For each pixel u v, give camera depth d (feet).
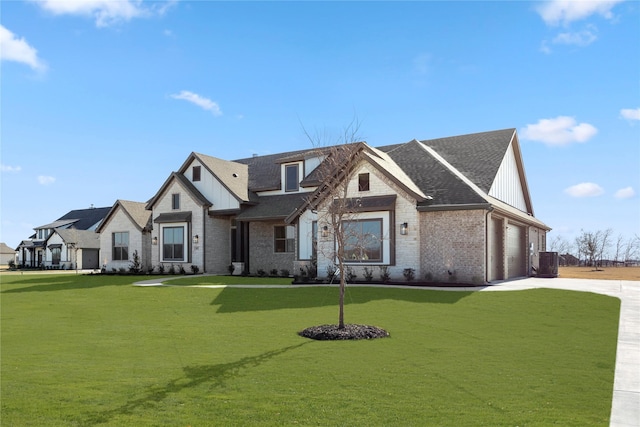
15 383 25.26
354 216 71.15
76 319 48.11
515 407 21.54
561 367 28.35
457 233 69.21
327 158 53.83
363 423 19.54
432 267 70.59
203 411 20.94
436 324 42.09
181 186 105.81
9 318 49.16
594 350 32.60
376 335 37.24
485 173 84.43
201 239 102.73
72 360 30.50
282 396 23.00
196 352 32.60
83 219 218.38
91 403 22.04
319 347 33.86
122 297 65.16
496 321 43.14
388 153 90.84
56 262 192.85
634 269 129.80
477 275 67.51
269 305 55.26
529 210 110.93
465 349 32.96
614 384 25.12
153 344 35.47
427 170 79.36
